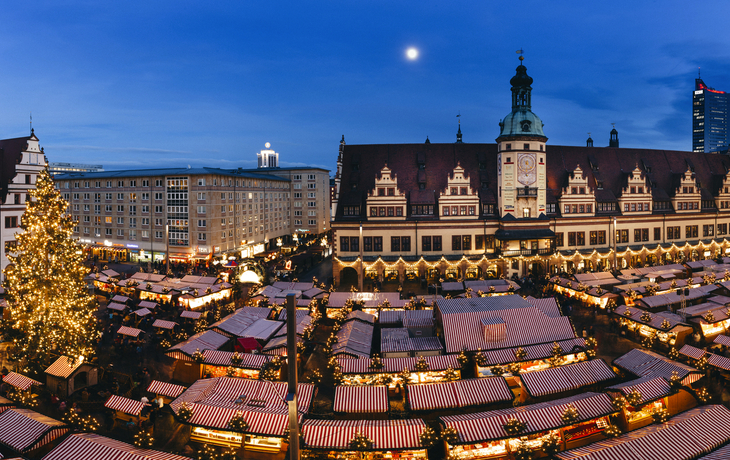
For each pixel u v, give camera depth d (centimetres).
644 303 5222
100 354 4419
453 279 7531
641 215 8519
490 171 8144
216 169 11094
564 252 7912
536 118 7812
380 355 3966
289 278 7700
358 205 7688
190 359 3819
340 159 7969
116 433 3048
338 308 5475
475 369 3750
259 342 4344
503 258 7544
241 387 3180
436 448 2805
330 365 3638
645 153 9244
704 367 3622
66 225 3875
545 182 7894
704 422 2620
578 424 2808
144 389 3678
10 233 6681
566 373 3366
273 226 12175
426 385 3155
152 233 9581
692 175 8981
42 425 2673
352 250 7669
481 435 2600
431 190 7881
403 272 7425
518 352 3788
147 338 4872
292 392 1877
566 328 4228
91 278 6781
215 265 8981
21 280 3722
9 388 3569
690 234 8994
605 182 8612
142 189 9588
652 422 2891
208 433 2900
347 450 2558
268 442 2788
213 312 5684
